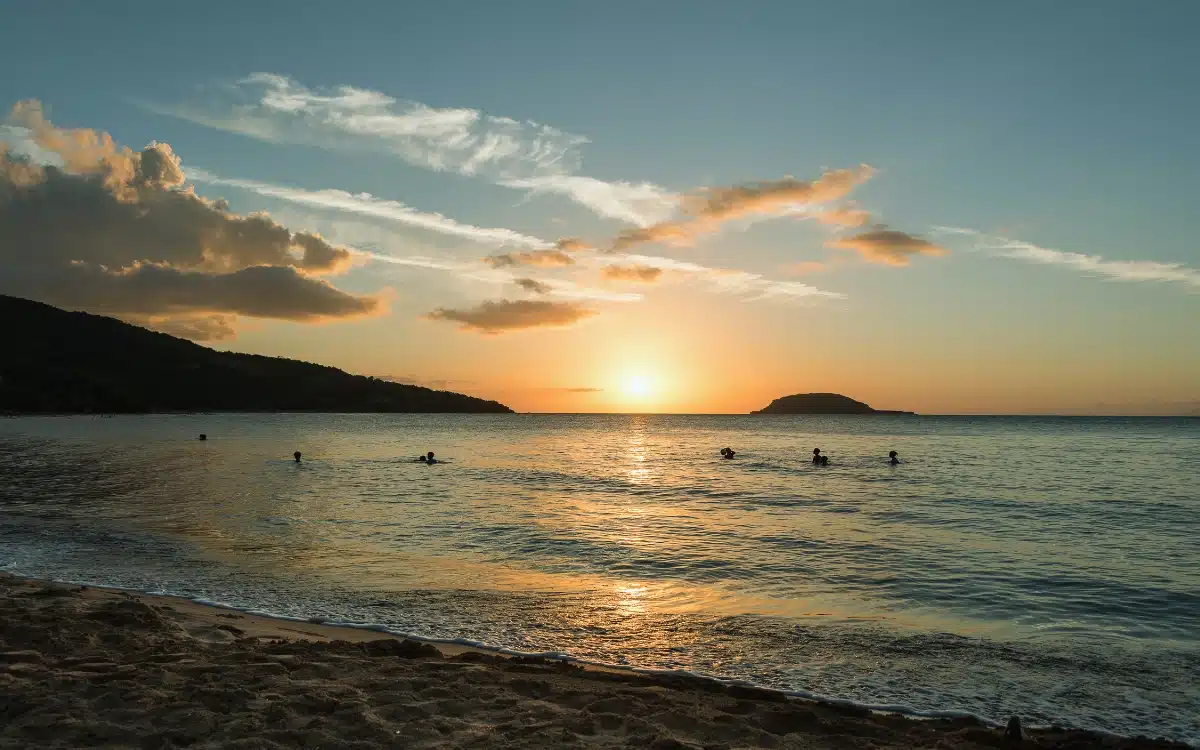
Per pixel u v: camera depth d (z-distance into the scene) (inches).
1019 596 505.7
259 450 2169.0
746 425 5880.9
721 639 402.3
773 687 331.9
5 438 2650.1
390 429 4333.2
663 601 483.2
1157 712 309.0
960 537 738.2
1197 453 2226.9
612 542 697.6
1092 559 630.5
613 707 285.1
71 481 1226.0
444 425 5329.7
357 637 392.5
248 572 553.6
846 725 281.4
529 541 700.0
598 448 2534.5
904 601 490.6
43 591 439.8
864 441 3090.6
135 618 381.1
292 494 1072.8
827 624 434.3
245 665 315.3
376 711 266.7
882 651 384.8
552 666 346.3
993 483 1311.5
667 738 252.2
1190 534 764.6
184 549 641.6
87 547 645.3
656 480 1363.2
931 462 1852.9
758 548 673.0
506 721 264.4
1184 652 388.8
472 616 440.8
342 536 714.8
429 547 665.0
